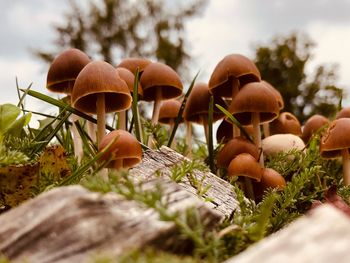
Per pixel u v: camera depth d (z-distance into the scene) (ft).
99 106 0.43
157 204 0.23
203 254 0.23
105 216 0.22
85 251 0.21
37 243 0.21
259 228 0.26
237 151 0.49
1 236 0.22
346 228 0.19
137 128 0.51
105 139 0.37
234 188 0.40
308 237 0.19
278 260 0.18
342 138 0.49
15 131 0.42
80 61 0.49
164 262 0.20
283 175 0.52
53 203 0.22
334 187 0.38
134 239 0.22
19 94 0.52
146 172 0.41
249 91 0.51
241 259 0.19
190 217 0.23
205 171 0.42
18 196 0.33
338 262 0.17
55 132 0.46
